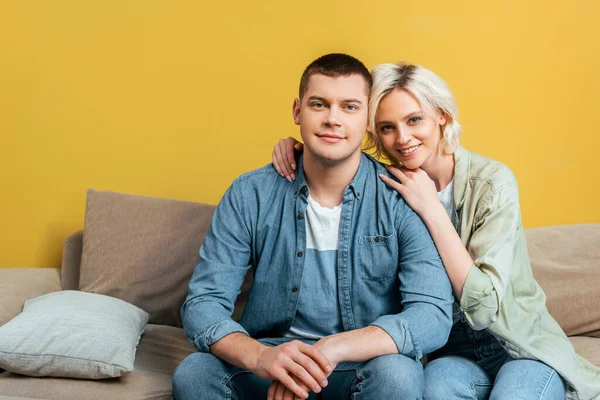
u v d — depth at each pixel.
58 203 2.96
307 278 2.04
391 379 1.75
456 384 1.93
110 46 2.94
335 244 2.04
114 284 2.59
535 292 2.14
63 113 2.94
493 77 2.99
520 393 1.85
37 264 2.96
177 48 2.95
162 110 2.96
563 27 3.00
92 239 2.65
